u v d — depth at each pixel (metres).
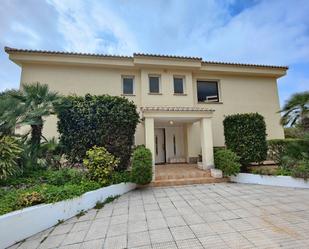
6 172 4.95
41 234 3.83
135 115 7.84
